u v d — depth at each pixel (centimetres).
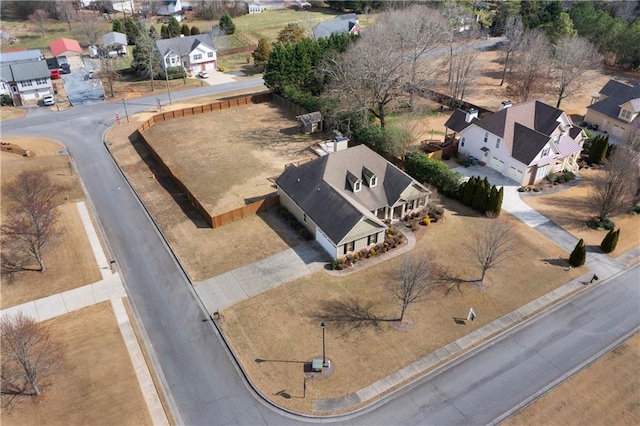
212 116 7812
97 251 4678
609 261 4519
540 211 5244
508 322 3844
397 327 3784
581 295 4122
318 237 4697
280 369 3450
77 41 11450
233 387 3341
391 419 3112
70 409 3148
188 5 15188
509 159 5728
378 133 6238
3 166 6062
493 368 3459
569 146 5866
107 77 9112
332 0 14825
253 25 13238
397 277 4262
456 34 10088
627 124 6725
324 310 3944
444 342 3662
